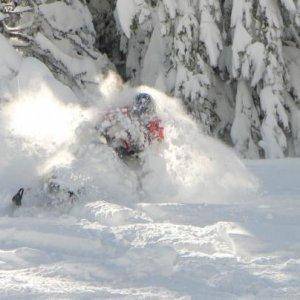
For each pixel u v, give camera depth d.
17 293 10.89
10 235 15.58
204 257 13.55
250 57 50.06
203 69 50.94
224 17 53.03
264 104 50.41
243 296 10.87
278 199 22.47
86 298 10.73
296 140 52.75
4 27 50.16
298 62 55.25
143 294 10.98
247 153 51.78
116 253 14.14
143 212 18.83
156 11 53.03
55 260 13.48
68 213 19.27
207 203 21.33
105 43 67.31
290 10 49.66
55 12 54.66
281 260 13.48
